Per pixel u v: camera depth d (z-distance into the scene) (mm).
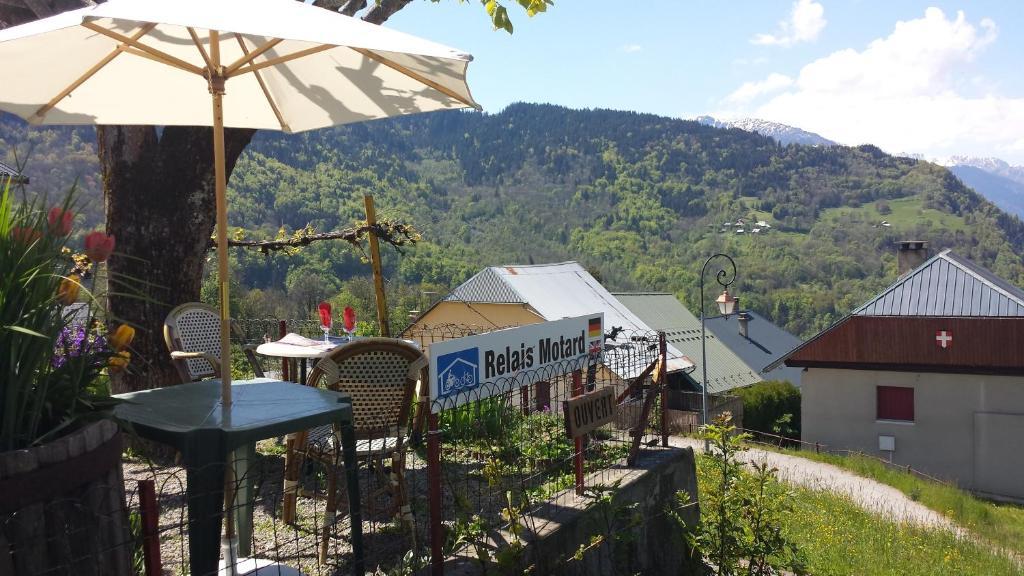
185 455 2572
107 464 2254
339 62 3693
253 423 2678
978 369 25469
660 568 5680
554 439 6043
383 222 7961
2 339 2113
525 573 3992
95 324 2742
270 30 2381
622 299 41094
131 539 2377
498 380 4602
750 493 5457
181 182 6281
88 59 3383
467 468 5570
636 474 5578
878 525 12977
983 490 25688
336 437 3793
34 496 1979
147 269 6227
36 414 2176
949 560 11195
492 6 6094
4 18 6375
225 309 2967
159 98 3934
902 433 26734
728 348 40844
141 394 3195
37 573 1996
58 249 2295
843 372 27516
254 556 3619
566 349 5344
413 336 9898
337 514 4523
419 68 3396
